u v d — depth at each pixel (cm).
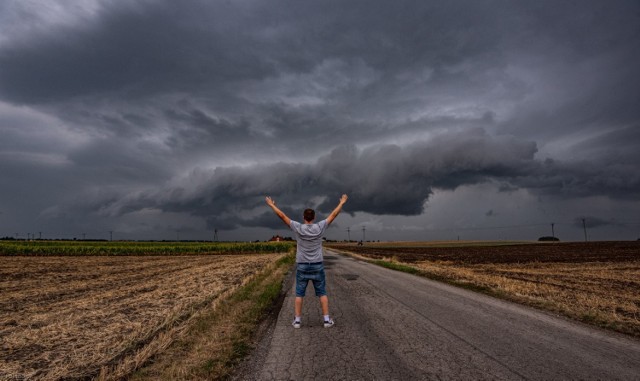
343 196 627
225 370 403
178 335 549
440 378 385
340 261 2794
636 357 455
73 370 427
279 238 11038
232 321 632
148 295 1016
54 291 1212
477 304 838
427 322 648
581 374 396
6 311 841
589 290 1148
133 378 384
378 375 394
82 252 4578
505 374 396
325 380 381
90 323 671
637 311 767
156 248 4959
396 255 4469
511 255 4350
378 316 701
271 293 935
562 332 580
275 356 461
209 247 5294
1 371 427
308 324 638
